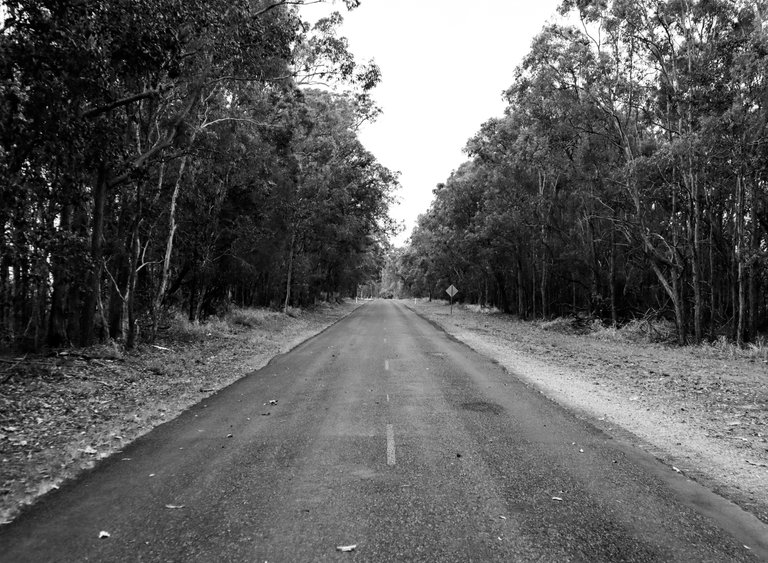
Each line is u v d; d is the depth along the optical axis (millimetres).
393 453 6098
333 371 12664
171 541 3963
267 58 15016
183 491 4984
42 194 11164
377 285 192875
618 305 32969
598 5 21688
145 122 16016
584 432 7078
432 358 15148
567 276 37406
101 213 13805
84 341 14148
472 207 41469
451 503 4652
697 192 21266
